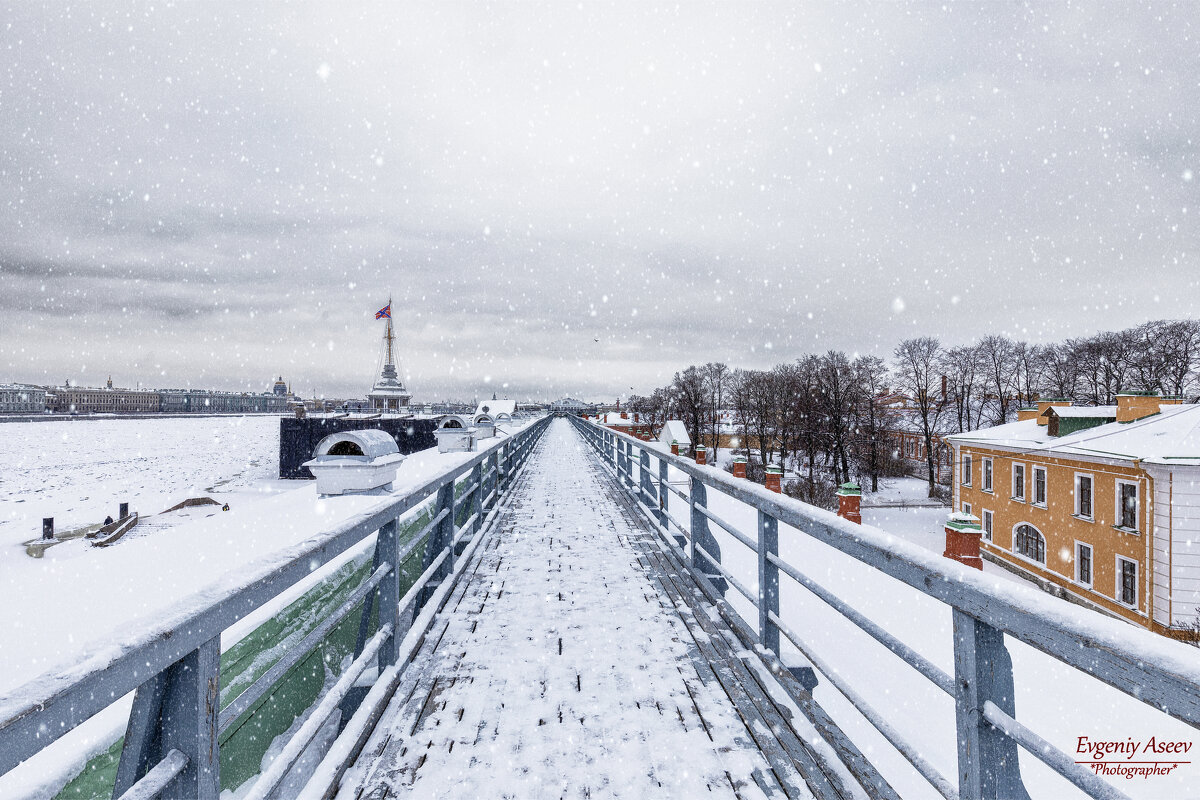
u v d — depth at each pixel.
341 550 2.08
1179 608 13.47
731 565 8.84
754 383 59.47
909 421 50.50
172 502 32.69
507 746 2.32
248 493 34.94
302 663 2.92
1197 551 13.37
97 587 2.54
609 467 12.72
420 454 11.13
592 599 4.16
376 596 2.91
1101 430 17.53
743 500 3.21
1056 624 1.06
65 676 0.90
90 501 39.16
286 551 1.74
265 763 2.52
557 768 2.17
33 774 1.46
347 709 2.72
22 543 26.17
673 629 3.59
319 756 2.58
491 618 3.78
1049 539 17.95
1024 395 48.84
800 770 2.14
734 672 2.96
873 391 46.28
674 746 2.31
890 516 31.95
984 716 1.30
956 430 47.75
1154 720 5.35
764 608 3.02
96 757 1.61
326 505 4.94
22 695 0.84
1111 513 15.48
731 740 2.35
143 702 1.23
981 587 1.27
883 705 5.38
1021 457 19.53
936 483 43.31
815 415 43.56
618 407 97.06
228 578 1.46
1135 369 42.50
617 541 6.01
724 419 70.69
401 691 2.77
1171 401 17.84
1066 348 48.16
